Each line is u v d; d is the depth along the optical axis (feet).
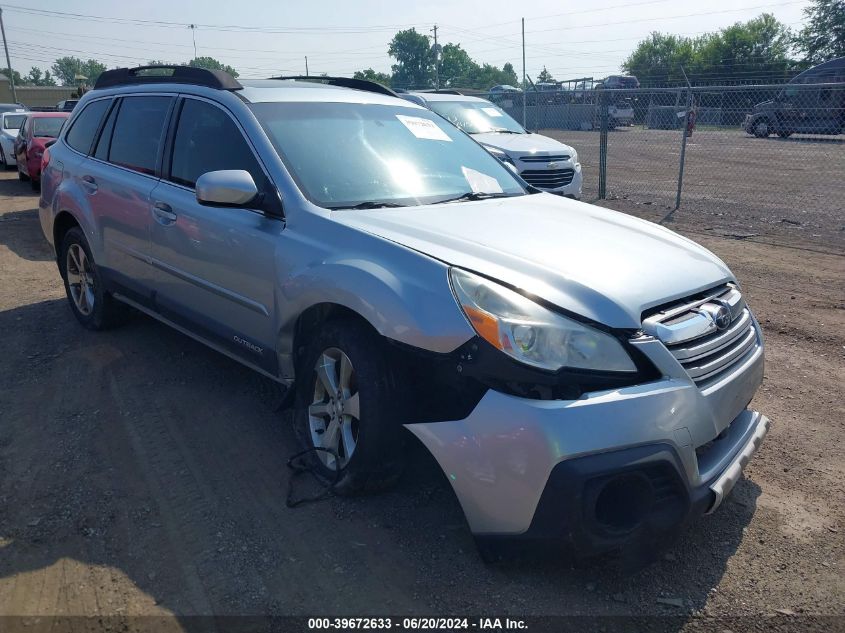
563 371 8.34
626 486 8.36
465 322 8.73
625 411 8.23
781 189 45.60
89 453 12.14
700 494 8.78
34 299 20.95
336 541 9.83
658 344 8.80
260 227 11.77
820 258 27.14
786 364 16.74
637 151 68.23
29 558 9.48
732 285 11.12
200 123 13.75
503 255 9.68
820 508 10.91
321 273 10.36
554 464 8.00
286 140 12.45
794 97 49.67
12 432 12.89
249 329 12.38
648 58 214.28
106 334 17.87
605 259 9.97
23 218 35.04
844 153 55.93
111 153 16.35
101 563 9.40
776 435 13.28
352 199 11.91
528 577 9.18
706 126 55.67
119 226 15.56
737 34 176.96
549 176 36.52
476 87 311.27
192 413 13.60
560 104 69.87
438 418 9.31
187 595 8.82
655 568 9.45
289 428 13.05
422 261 9.55
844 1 148.15
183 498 10.82
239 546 9.72
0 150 59.47
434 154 14.07
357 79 16.49
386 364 9.78
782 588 9.13
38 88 193.77
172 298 14.35
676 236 12.12
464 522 10.25
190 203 13.30
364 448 9.94
